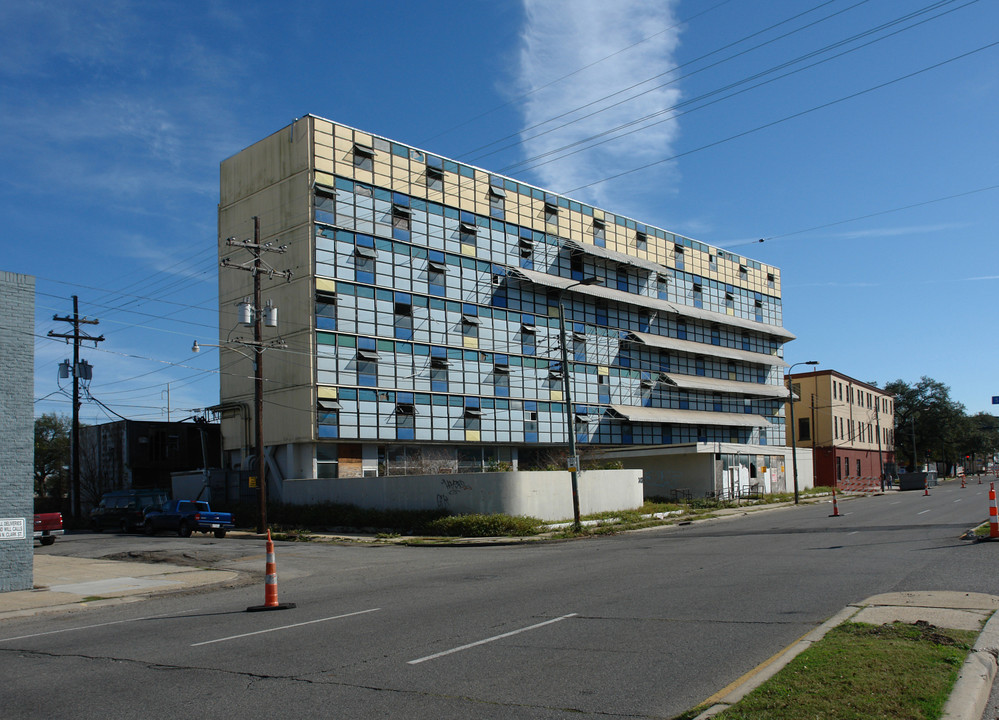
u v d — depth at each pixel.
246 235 41.41
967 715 5.29
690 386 55.56
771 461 54.19
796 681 6.16
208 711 6.55
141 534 34.16
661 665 7.40
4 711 6.84
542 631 9.31
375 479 33.69
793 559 16.17
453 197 43.69
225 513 32.47
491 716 6.06
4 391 16.36
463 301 43.44
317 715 6.28
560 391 48.25
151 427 48.50
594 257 51.28
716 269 62.34
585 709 6.14
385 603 12.59
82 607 14.46
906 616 8.77
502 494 29.97
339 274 38.34
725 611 10.15
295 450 38.09
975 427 104.31
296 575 18.64
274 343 35.50
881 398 87.06
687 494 46.72
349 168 39.34
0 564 16.14
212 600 14.53
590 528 29.44
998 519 17.34
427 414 41.00
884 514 30.91
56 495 62.19
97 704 6.95
